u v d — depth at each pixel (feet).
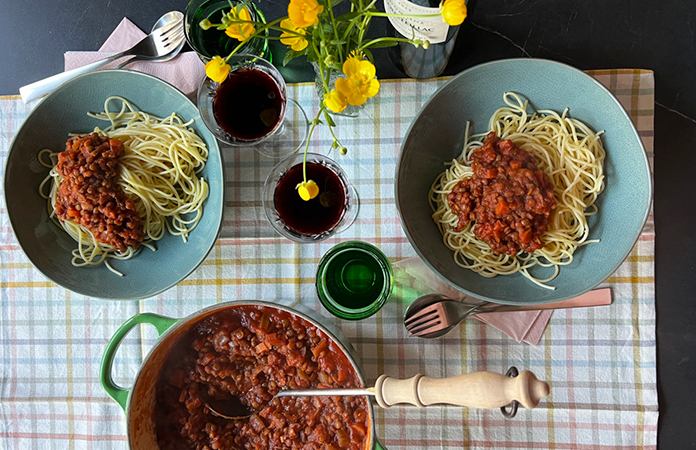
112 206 2.05
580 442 2.09
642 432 2.07
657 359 2.12
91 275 2.10
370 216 2.14
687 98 2.14
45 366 2.21
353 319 2.00
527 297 2.01
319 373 2.03
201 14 2.07
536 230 1.93
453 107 1.98
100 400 2.19
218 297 2.17
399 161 1.89
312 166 2.02
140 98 2.10
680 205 2.14
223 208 1.97
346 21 1.69
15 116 2.20
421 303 2.06
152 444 2.02
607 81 2.08
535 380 1.48
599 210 2.01
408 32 1.72
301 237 2.03
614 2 2.15
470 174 2.03
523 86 1.96
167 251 2.13
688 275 2.13
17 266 2.21
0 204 2.21
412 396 1.62
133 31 2.22
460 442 2.12
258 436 2.06
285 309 1.80
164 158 2.16
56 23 2.25
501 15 2.16
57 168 2.03
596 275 1.93
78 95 2.05
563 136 1.99
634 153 1.88
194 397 2.06
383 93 2.12
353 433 2.02
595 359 2.10
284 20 1.59
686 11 2.14
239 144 2.02
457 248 2.07
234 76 1.99
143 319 1.91
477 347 2.12
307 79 2.18
